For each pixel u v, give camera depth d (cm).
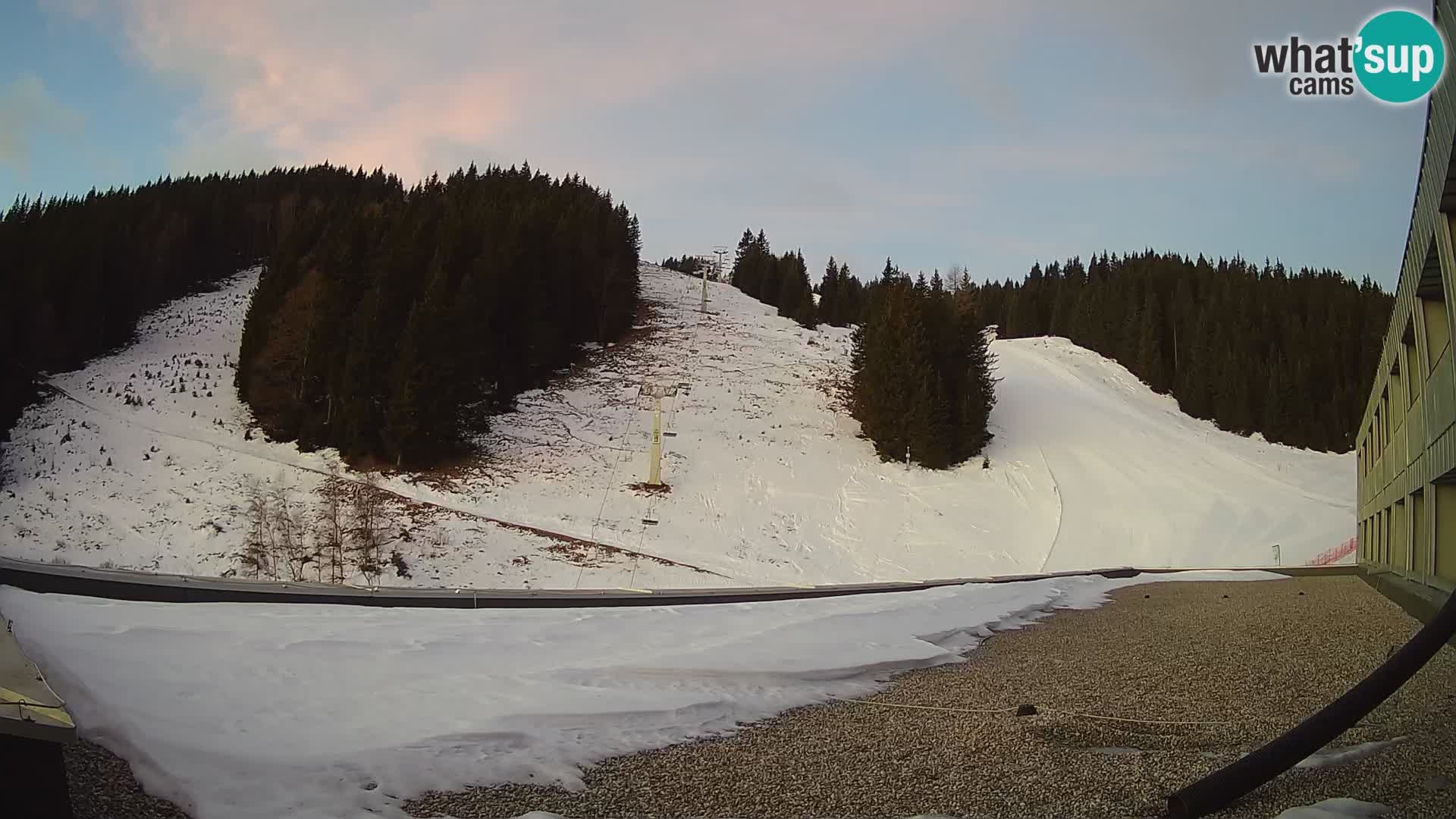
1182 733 716
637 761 645
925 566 3147
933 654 1077
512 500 3359
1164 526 3597
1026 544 3419
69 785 508
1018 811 538
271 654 857
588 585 2556
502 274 4712
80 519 2847
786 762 644
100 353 4838
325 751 602
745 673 906
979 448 4350
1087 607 1700
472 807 546
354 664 862
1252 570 2708
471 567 2623
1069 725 736
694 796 570
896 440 4206
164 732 597
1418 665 557
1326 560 3209
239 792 521
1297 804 538
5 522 2784
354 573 2494
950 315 4825
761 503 3600
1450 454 1245
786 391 5062
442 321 3831
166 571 2459
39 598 1064
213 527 2812
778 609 1460
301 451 3681
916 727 746
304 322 4022
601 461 3853
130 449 3522
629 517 3288
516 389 4666
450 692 779
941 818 526
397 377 3666
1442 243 1101
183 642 873
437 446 3641
